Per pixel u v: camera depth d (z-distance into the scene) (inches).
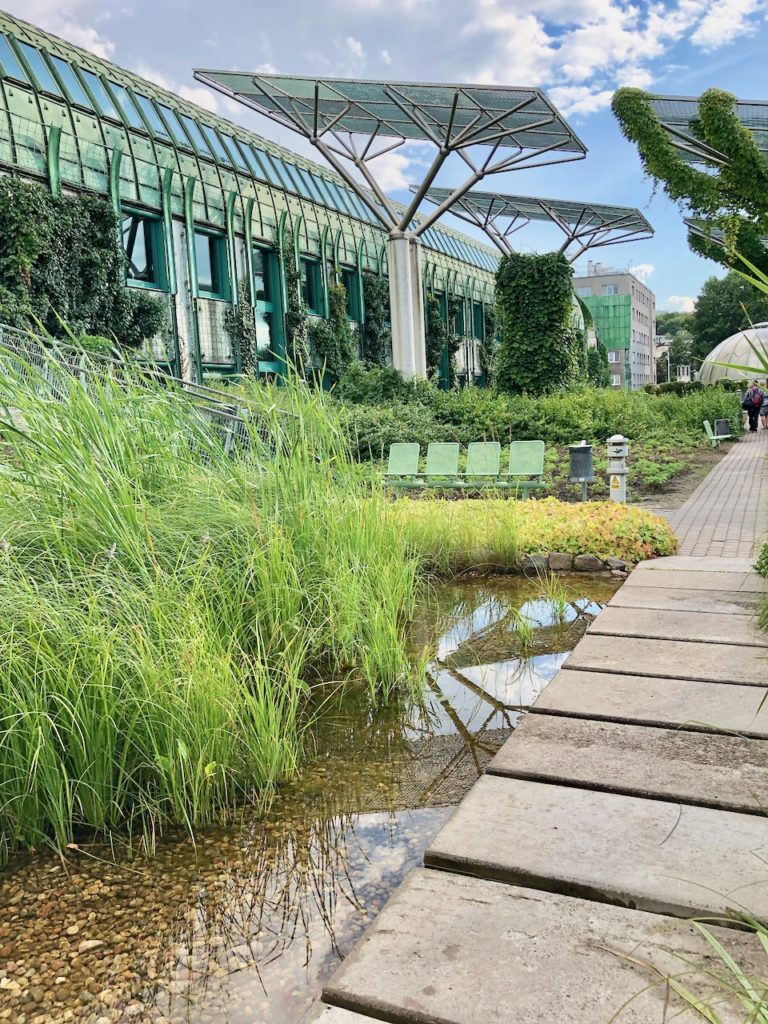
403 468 477.1
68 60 917.8
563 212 1232.2
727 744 115.6
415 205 846.5
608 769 108.9
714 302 3107.8
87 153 902.4
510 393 960.3
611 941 71.8
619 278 4306.1
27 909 91.8
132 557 140.4
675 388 1673.2
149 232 1011.9
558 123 755.4
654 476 514.3
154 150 998.4
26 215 810.8
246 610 162.1
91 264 893.2
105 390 175.5
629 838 90.1
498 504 301.0
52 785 106.2
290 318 1254.3
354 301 1453.0
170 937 85.2
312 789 120.2
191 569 148.3
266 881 95.5
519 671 172.1
